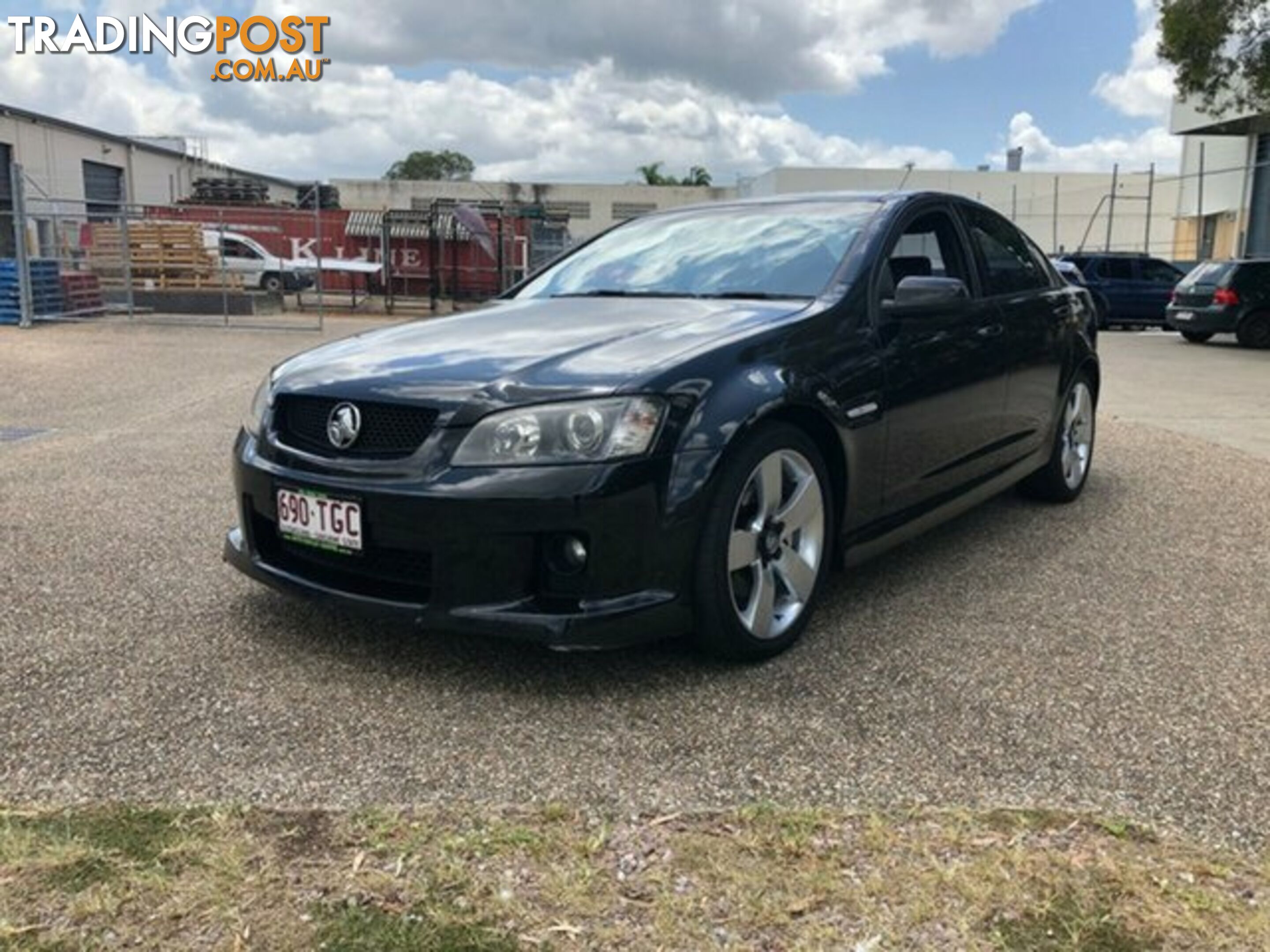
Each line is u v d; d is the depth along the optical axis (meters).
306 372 3.29
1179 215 31.05
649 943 1.92
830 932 1.95
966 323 4.18
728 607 3.06
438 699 2.95
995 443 4.50
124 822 2.28
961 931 1.96
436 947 1.89
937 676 3.16
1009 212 43.28
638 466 2.85
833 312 3.53
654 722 2.82
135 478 5.80
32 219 19.92
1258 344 17.05
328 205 32.59
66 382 10.46
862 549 3.63
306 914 1.98
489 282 28.56
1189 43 18.06
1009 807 2.41
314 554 3.16
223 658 3.21
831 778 2.54
